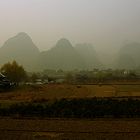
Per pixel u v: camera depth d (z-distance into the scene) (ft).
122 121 75.15
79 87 218.79
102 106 93.91
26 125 71.26
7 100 124.47
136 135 60.64
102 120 77.10
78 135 60.95
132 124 71.41
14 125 71.26
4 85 174.40
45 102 112.47
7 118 80.84
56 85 241.76
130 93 165.27
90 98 123.54
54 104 100.53
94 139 57.57
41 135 61.21
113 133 62.34
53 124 72.23
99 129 66.28
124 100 111.34
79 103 101.19
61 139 57.72
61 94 159.43
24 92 167.32
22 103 108.17
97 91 182.70
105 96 143.64
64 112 87.45
